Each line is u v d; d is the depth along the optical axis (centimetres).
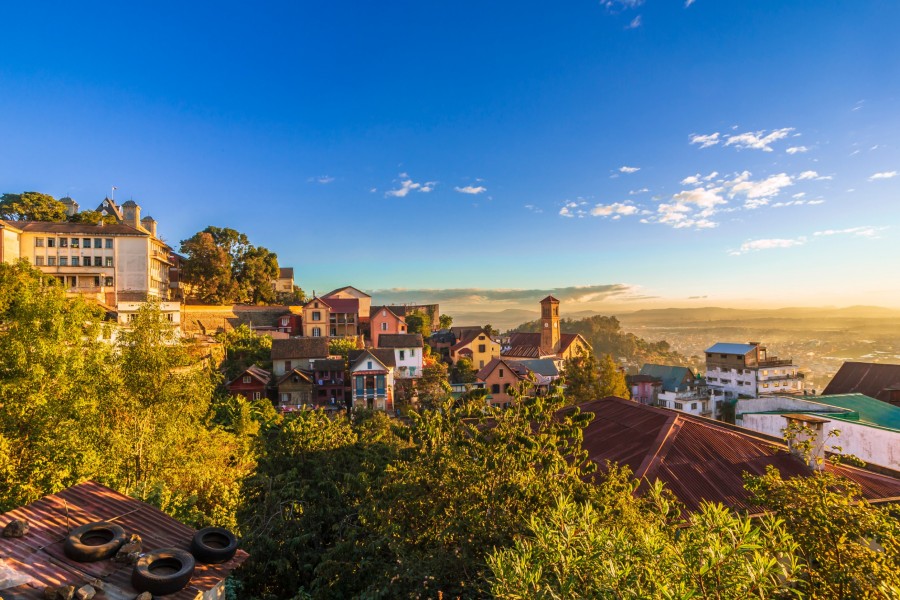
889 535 776
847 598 714
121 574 687
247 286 7231
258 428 2950
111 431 1559
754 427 3262
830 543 802
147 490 1472
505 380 5219
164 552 728
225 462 2291
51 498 832
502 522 1027
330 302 6594
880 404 3591
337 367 4516
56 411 1588
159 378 1608
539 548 626
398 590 1015
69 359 1703
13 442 1542
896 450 2303
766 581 539
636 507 1119
